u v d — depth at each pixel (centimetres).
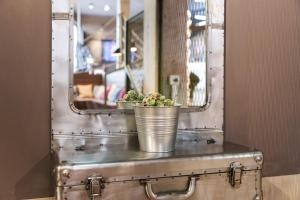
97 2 195
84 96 160
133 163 116
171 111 135
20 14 144
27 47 145
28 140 146
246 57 183
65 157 122
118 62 212
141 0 197
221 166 128
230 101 180
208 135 174
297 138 198
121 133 158
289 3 195
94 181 110
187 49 180
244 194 131
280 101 193
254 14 185
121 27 211
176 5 185
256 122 187
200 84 175
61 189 108
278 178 194
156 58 188
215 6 176
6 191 144
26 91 146
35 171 147
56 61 149
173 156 124
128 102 165
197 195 123
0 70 142
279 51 192
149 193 116
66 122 151
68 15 151
